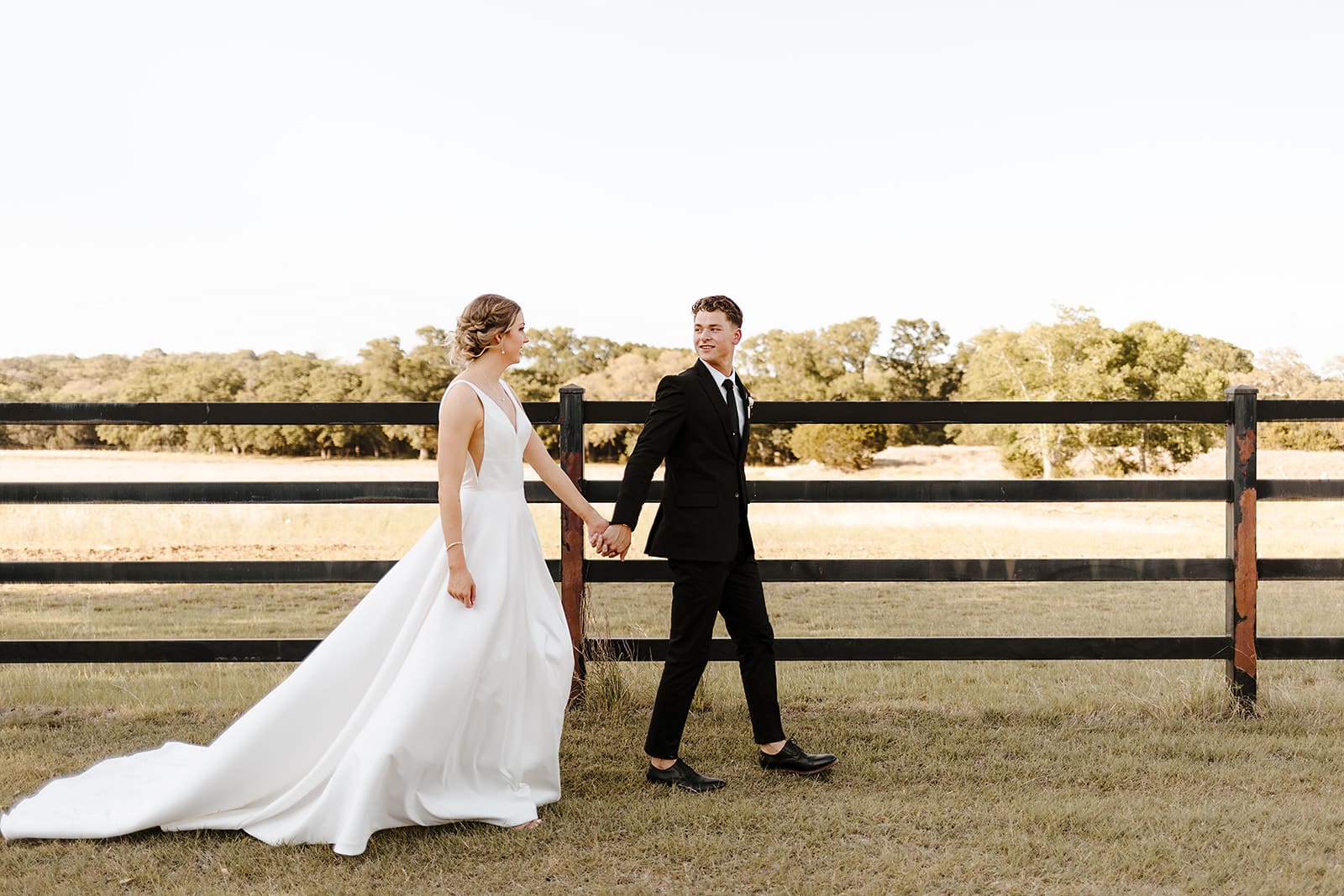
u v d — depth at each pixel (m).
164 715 4.63
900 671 5.71
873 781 3.69
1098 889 2.78
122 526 17.38
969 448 42.28
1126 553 15.41
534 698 3.38
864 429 40.78
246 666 5.89
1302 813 3.34
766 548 15.82
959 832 3.20
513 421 3.47
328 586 10.32
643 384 49.28
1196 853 3.03
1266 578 4.52
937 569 4.54
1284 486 4.51
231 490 4.55
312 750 3.21
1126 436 37.78
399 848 3.01
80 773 3.71
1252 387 4.46
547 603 3.48
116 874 2.84
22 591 9.93
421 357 47.84
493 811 3.19
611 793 3.54
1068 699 4.87
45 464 32.25
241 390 47.66
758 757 3.96
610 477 30.56
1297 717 4.49
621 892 2.73
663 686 3.61
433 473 30.88
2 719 4.54
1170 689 4.99
